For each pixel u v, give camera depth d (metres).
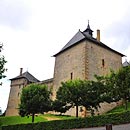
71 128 20.11
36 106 26.52
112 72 25.23
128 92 22.89
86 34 38.47
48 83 43.97
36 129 21.98
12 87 55.81
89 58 33.38
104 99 24.14
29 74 56.78
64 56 37.94
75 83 25.33
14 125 23.75
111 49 37.31
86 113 29.25
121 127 16.12
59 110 26.16
